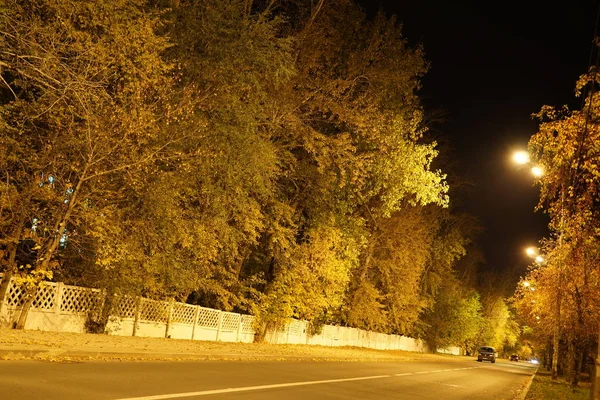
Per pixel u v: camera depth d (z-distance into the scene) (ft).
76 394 29.91
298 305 106.32
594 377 36.96
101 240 56.18
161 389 35.04
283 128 89.25
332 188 102.32
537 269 106.73
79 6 45.50
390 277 158.40
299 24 89.15
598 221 50.75
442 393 58.85
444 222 194.18
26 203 53.62
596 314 90.79
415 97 96.37
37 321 58.49
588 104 48.34
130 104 53.01
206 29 64.95
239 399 35.12
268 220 94.43
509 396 66.85
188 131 60.90
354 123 88.53
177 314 79.77
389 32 92.63
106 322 66.13
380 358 112.57
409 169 94.99
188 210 69.67
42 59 43.57
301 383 49.52
